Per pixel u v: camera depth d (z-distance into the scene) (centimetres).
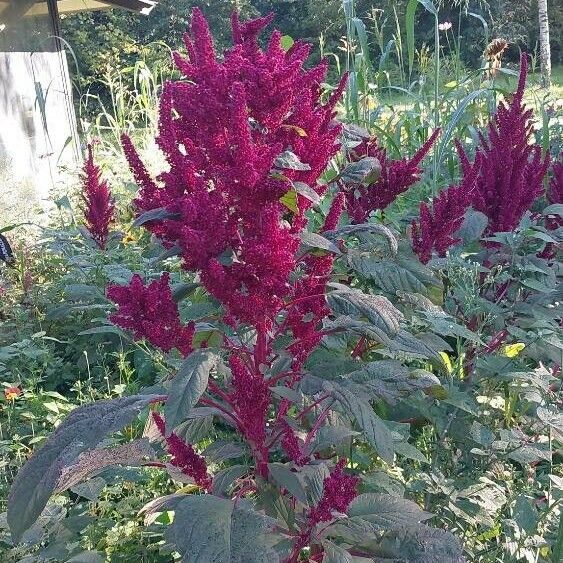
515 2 2188
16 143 1170
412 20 620
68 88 1400
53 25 1364
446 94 670
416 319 321
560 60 2317
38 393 479
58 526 269
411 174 345
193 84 225
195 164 218
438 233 329
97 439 199
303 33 2561
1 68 1156
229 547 187
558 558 255
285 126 224
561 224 414
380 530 228
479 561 278
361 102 684
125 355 498
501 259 351
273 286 209
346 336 315
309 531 228
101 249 617
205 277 208
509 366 319
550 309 342
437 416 311
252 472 257
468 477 298
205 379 190
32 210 885
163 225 224
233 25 251
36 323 584
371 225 249
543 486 307
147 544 310
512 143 368
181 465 239
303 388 246
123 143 237
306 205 234
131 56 2712
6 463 356
